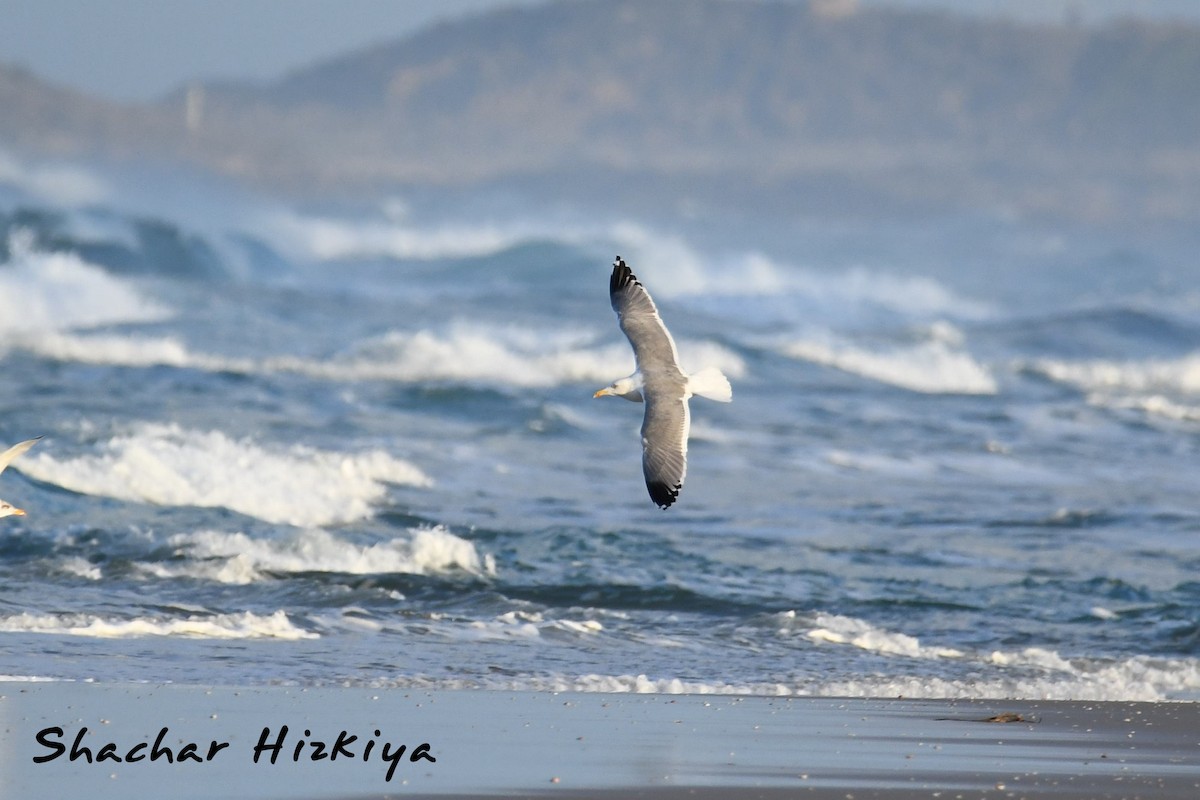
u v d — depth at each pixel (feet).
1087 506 236.43
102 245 590.14
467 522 202.28
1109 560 195.93
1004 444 298.15
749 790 89.71
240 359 349.61
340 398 294.66
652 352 92.38
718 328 447.01
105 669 124.67
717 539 199.82
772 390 352.90
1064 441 306.55
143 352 348.38
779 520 217.15
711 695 126.72
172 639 138.62
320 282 645.10
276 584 164.55
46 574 162.50
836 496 239.91
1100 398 368.89
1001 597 174.50
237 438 247.70
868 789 90.68
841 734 109.50
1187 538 211.41
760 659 144.36
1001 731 112.06
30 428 230.07
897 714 119.14
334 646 140.05
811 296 572.10
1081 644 155.43
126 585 160.66
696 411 318.04
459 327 411.13
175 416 261.03
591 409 308.60
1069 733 111.65
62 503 190.39
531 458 256.32
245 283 475.72
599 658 141.90
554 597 167.73
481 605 161.89
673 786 90.43
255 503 198.39
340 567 172.76
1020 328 497.87
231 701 115.03
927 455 283.18
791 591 174.50
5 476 193.98
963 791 90.74
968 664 145.38
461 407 295.48
